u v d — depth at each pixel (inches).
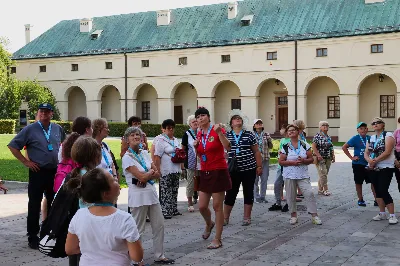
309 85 1963.6
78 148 261.1
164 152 504.7
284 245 390.3
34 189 392.8
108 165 327.0
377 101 1865.2
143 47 2166.6
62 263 349.4
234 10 2102.6
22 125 2262.6
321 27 1883.6
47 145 394.9
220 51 2023.9
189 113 2203.5
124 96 2206.0
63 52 2317.9
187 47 2070.6
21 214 523.8
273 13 2042.3
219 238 386.9
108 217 191.3
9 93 2228.1
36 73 2364.7
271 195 668.1
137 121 494.6
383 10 1830.7
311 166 1066.7
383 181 472.1
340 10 1913.1
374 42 1772.9
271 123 2054.6
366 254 361.4
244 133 465.7
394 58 1743.4
